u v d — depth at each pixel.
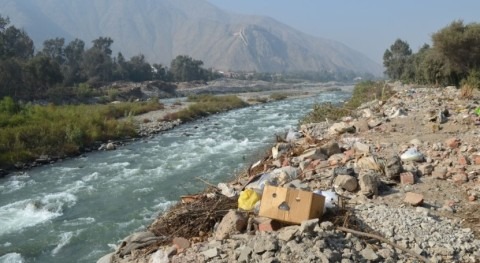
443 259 6.52
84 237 11.28
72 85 84.00
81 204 14.04
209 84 120.62
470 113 17.53
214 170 17.50
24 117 27.05
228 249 6.73
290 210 7.09
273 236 6.52
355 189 9.28
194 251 6.98
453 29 39.12
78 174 18.25
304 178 10.30
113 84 92.44
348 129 17.08
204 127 31.97
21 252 10.54
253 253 6.23
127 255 8.02
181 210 8.97
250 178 11.29
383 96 30.22
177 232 8.28
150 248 7.93
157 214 12.50
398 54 94.38
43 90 65.31
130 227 11.80
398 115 19.00
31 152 21.25
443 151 12.21
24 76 62.12
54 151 22.05
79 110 34.38
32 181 17.30
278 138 18.08
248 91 112.31
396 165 10.16
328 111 26.02
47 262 10.01
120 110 39.06
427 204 8.70
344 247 6.42
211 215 8.44
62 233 11.59
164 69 123.25
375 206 8.17
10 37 86.12
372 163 10.69
